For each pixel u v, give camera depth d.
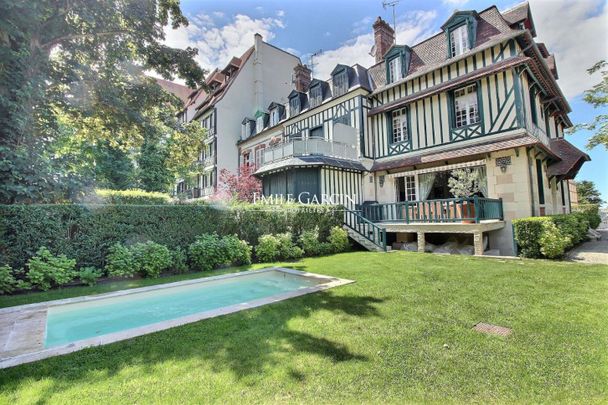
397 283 6.01
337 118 17.03
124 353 3.26
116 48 10.23
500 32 11.55
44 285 6.51
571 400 2.31
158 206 8.68
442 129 12.95
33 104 8.11
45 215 7.01
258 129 23.97
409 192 14.35
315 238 11.55
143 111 11.83
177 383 2.67
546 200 12.66
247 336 3.62
